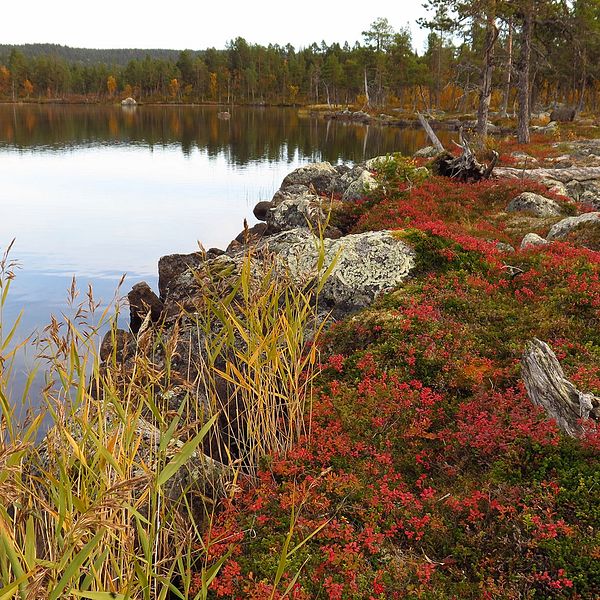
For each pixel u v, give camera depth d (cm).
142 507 659
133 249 2559
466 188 2392
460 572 636
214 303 836
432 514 720
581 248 1466
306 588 623
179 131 8769
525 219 2036
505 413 855
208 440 886
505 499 704
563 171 2922
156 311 1642
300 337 879
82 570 500
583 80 7719
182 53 18938
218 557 674
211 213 3334
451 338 1071
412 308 1160
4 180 4238
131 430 532
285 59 19262
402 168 2355
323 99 17238
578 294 1181
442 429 883
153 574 467
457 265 1351
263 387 855
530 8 3978
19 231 2819
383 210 2073
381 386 961
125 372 591
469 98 11438
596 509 663
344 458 828
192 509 733
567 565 607
